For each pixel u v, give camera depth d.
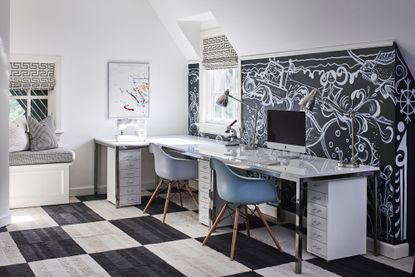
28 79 6.22
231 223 5.09
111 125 6.70
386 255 4.25
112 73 6.64
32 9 6.15
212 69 6.58
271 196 4.24
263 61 5.59
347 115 4.57
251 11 5.06
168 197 5.24
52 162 5.91
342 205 4.09
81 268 3.90
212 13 5.68
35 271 3.84
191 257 4.18
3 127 4.97
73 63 6.42
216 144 5.91
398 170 4.21
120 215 5.52
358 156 4.47
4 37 4.89
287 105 5.26
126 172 5.90
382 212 4.30
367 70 4.34
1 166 4.99
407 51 4.08
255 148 5.46
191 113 7.09
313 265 4.02
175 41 6.97
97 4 6.50
